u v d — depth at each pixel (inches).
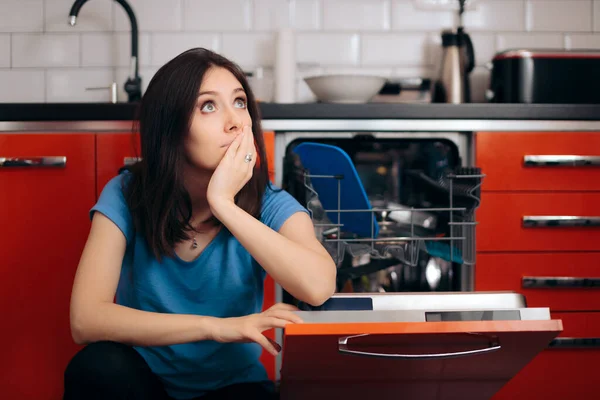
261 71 86.3
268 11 93.2
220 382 47.9
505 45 94.3
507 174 70.3
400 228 69.3
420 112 70.3
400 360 37.9
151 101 44.1
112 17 92.5
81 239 70.1
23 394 70.3
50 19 92.3
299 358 37.7
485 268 70.1
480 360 39.7
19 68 92.5
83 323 40.7
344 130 70.7
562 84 78.6
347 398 49.4
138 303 47.3
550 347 70.1
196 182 45.9
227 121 43.1
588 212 70.6
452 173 59.6
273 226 47.2
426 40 93.8
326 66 93.8
